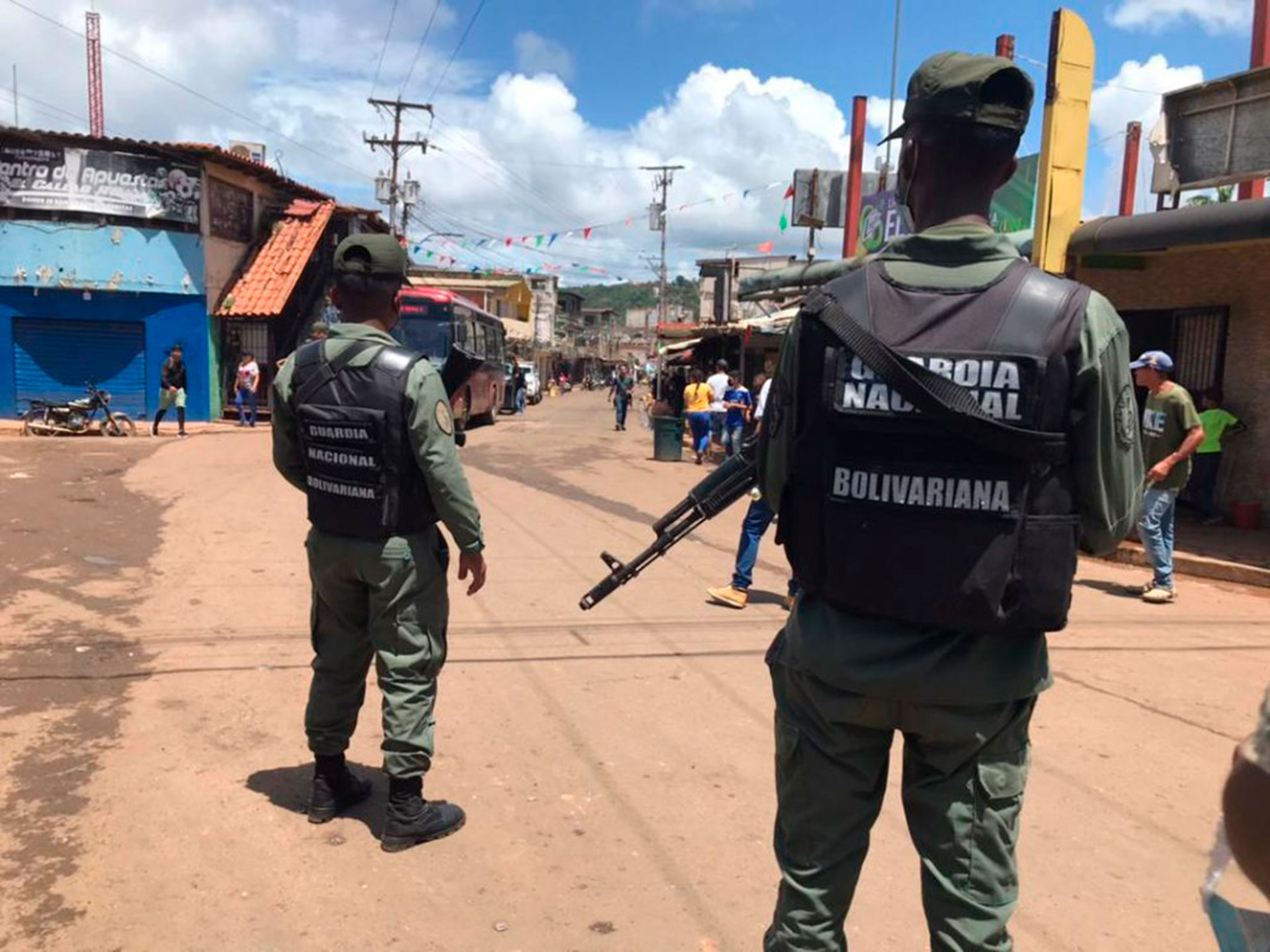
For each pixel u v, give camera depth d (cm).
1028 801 364
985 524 167
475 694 462
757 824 342
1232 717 454
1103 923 287
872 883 307
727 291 2894
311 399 309
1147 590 709
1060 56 913
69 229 1969
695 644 554
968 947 179
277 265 2209
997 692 174
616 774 379
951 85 177
